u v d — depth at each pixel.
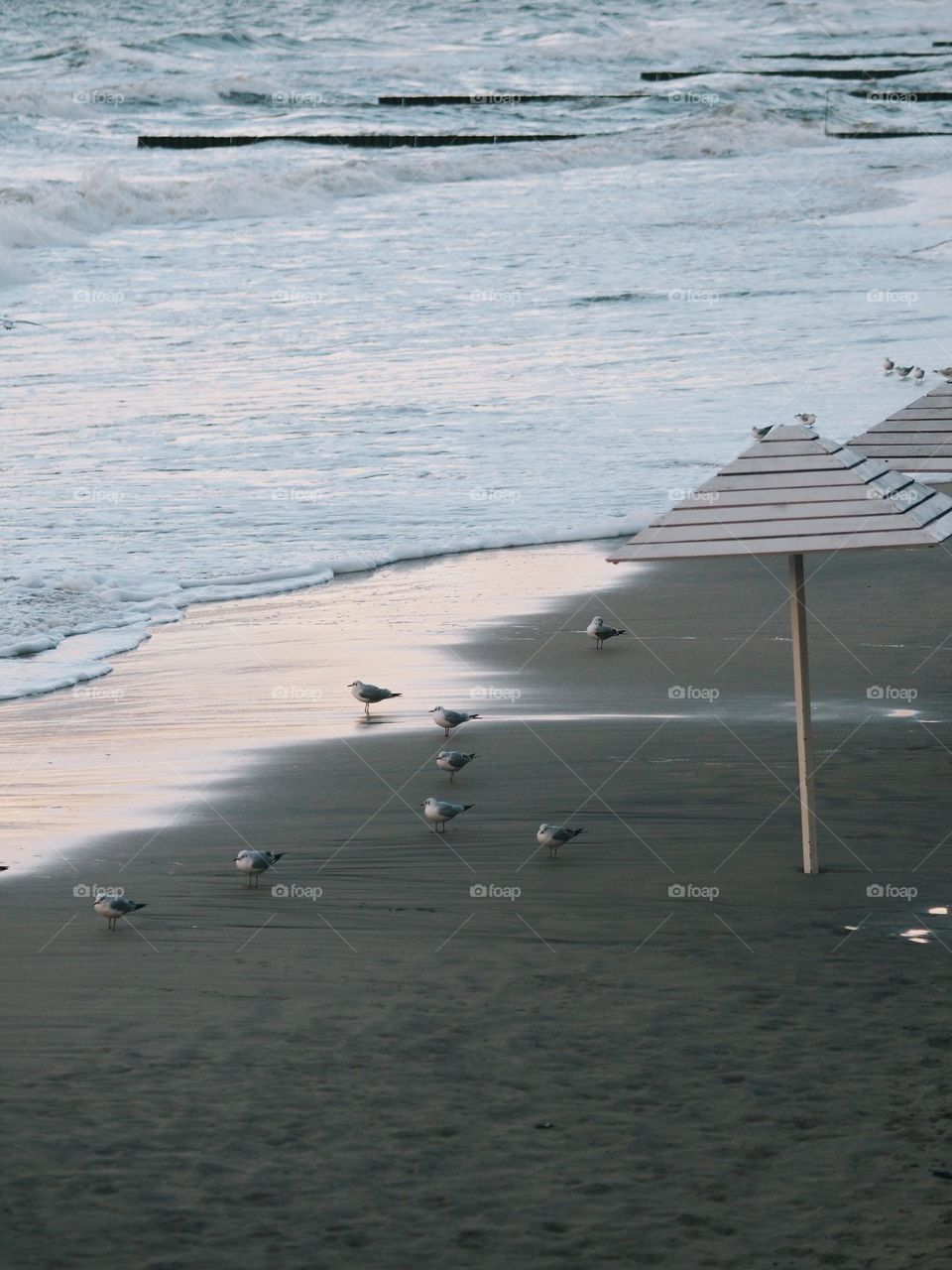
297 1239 17.20
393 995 23.86
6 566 64.38
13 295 137.12
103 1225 17.48
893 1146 19.00
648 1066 21.31
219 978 24.62
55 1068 21.42
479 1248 16.98
